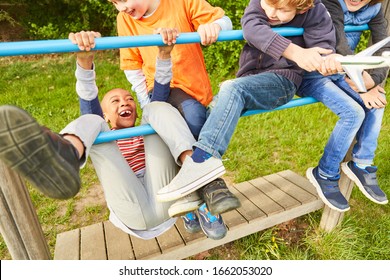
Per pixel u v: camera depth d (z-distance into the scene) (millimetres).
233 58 5594
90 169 3627
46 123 4426
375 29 2020
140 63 1852
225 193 1396
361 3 1966
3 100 5078
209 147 1399
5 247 2744
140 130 1419
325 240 2654
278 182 2883
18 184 1336
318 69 1468
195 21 1739
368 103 1913
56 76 6051
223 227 1613
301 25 1646
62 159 1078
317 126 4227
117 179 1447
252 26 1550
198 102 1687
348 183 2395
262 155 3754
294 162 3674
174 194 1365
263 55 1718
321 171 1989
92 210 3078
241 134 4129
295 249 2641
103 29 7855
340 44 1778
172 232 2270
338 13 1829
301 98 1841
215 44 5566
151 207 1573
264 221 2457
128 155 1753
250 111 1613
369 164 2062
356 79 1424
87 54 1353
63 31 7633
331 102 1829
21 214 1370
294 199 2613
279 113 4504
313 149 3770
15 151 1001
